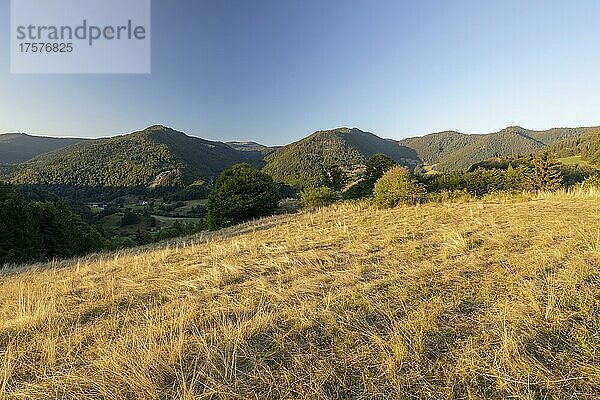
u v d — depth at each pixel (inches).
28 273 409.1
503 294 164.9
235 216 1193.4
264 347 130.4
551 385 99.2
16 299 232.4
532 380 102.2
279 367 116.5
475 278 190.9
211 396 102.3
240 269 255.9
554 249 231.1
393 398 99.2
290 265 255.9
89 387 113.9
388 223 456.1
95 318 183.6
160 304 197.0
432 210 561.3
